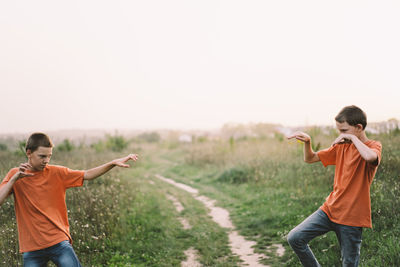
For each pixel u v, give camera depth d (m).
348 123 2.98
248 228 6.27
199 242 5.52
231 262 4.66
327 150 3.31
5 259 4.16
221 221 6.93
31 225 2.76
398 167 6.81
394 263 3.66
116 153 18.83
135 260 4.91
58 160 11.53
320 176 8.28
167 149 30.88
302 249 3.16
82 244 4.92
